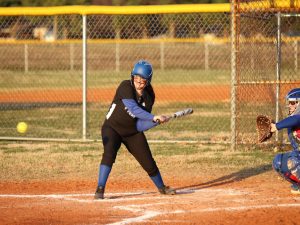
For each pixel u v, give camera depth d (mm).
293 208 19422
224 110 46219
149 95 20438
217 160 28109
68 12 33562
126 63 81562
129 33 69438
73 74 74062
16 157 28938
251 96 30859
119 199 21000
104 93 58688
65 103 51875
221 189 22578
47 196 21578
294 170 20984
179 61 80625
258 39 31391
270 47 31375
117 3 76438
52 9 33938
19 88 63125
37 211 19312
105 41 62688
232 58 30031
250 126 30922
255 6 29891
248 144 30844
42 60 81062
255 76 31141
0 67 79188
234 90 30219
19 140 33969
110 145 20750
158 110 46781
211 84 65125
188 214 18719
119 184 23594
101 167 20859
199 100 52688
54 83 66812
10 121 41500
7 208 19766
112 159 20906
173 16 70375
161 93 58594
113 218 18344
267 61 31453
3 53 81750
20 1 75250
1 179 24562
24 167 26766
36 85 65438
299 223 17625
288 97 20688
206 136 34938
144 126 20547
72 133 36438
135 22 68875
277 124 20266
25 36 76500
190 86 63938
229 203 20219
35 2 75250
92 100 53500
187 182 23922
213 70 78000
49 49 81062
